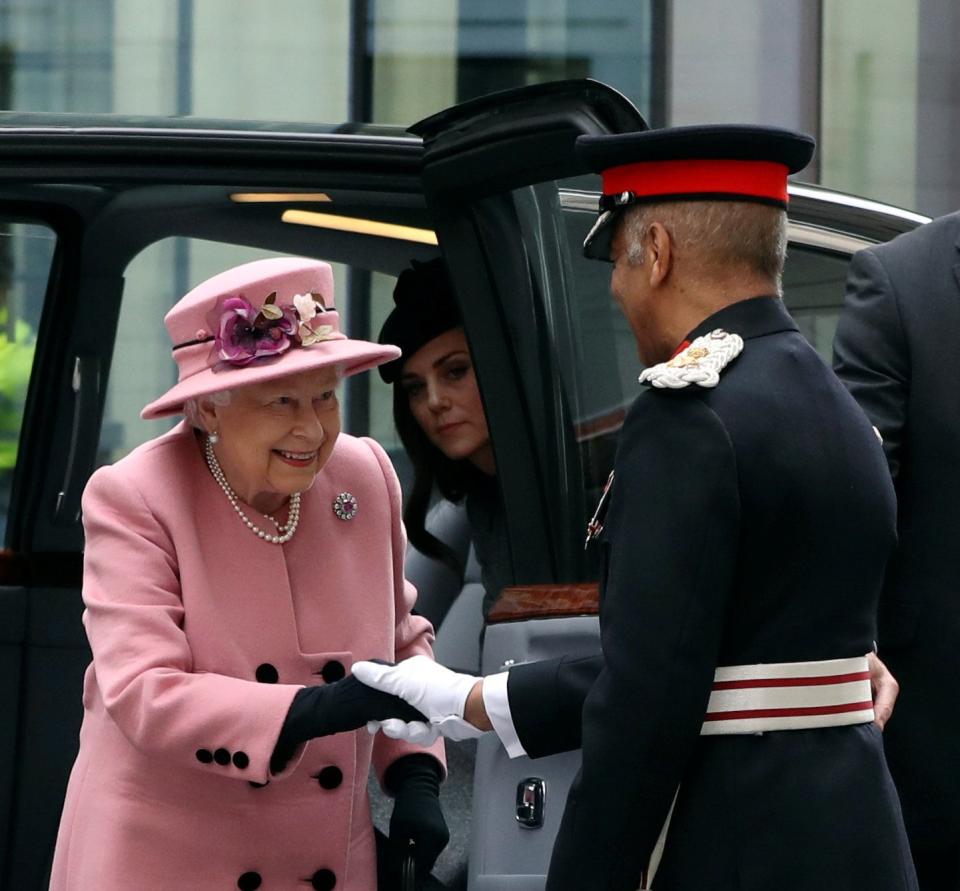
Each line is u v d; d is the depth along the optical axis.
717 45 29.06
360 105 29.08
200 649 8.53
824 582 7.81
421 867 9.10
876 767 8.01
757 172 7.98
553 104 9.38
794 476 7.70
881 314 11.02
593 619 9.71
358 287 11.41
